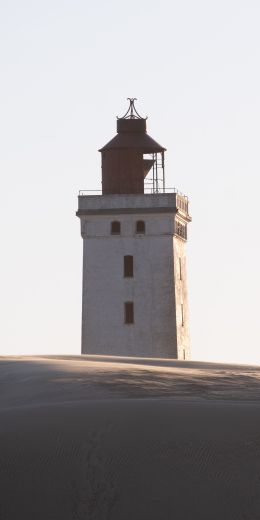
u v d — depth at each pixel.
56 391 83.75
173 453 70.69
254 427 73.50
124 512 67.12
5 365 94.69
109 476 69.25
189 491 67.94
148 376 89.12
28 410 77.25
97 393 82.69
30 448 71.94
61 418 75.12
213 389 85.69
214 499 67.44
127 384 85.44
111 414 75.31
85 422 74.31
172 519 66.56
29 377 88.69
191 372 93.38
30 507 68.06
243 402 80.50
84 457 70.81
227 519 66.38
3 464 70.88
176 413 75.44
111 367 93.12
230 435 72.44
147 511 67.00
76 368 91.56
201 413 75.56
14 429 74.06
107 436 72.50
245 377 92.00
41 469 70.31
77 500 68.12
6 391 85.56
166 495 67.81
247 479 68.56
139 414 75.12
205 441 71.75
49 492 68.81
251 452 70.69
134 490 68.25
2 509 68.06
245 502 67.25
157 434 72.50
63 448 71.69
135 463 69.94
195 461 69.94
